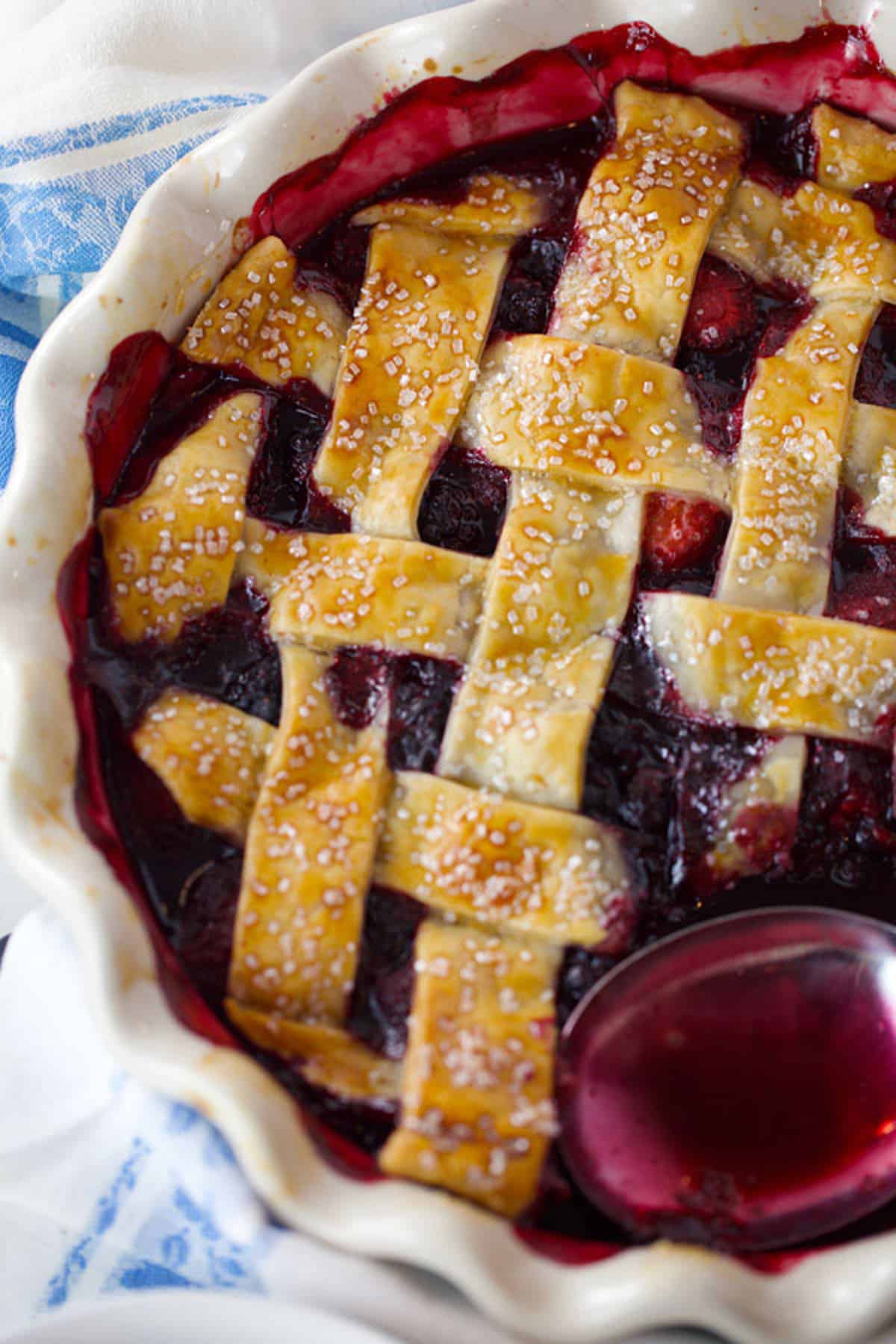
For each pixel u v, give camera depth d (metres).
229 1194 0.57
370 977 0.58
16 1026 0.60
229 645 0.60
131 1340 0.56
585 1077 0.57
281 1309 0.56
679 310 0.62
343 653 0.60
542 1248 0.56
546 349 0.61
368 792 0.58
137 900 0.58
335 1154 0.56
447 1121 0.56
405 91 0.63
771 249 0.63
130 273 0.61
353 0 0.69
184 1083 0.56
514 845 0.58
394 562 0.60
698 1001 0.58
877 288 0.62
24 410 0.60
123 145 0.69
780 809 0.59
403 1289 0.56
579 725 0.59
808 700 0.59
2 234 0.69
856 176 0.63
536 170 0.64
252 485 0.61
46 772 0.58
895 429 0.61
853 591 0.61
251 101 0.70
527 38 0.63
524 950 0.58
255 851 0.58
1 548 0.60
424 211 0.63
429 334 0.62
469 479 0.61
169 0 0.69
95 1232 0.58
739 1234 0.57
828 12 0.63
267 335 0.62
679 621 0.59
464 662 0.60
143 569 0.60
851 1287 0.55
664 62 0.63
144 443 0.62
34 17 0.73
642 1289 0.54
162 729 0.59
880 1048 0.58
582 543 0.60
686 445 0.61
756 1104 0.58
